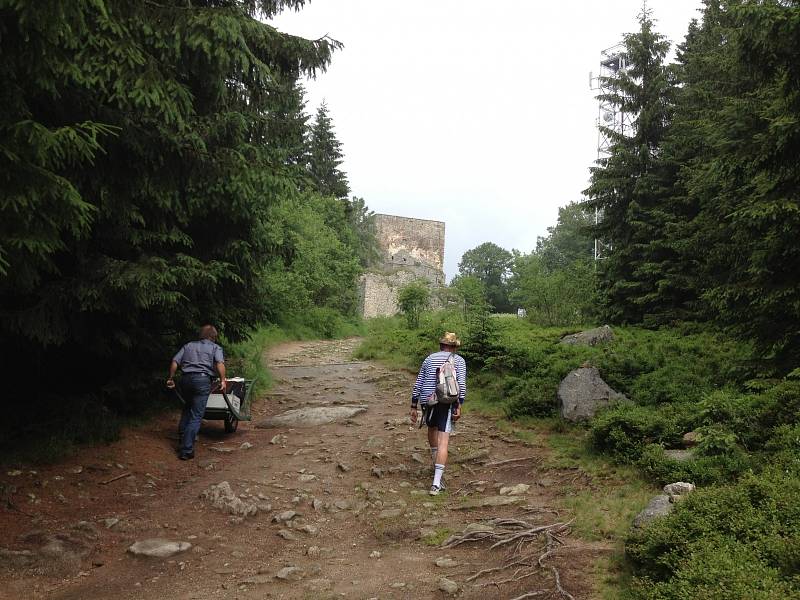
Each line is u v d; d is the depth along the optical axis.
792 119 6.89
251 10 8.68
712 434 5.86
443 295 35.75
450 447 8.35
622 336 14.95
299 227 29.80
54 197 4.37
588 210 20.25
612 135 20.11
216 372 8.31
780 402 6.27
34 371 7.79
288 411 11.18
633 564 4.00
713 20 18.72
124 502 5.91
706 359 10.67
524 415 9.38
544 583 3.99
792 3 7.17
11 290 6.04
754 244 8.13
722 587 2.92
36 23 4.05
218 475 7.08
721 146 10.79
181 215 7.60
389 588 4.13
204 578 4.35
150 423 8.80
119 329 7.56
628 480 6.11
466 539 4.98
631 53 20.41
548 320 21.50
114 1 5.26
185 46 6.13
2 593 3.99
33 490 5.76
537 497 6.12
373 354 19.09
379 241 55.59
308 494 6.51
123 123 5.97
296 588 4.17
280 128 8.55
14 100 4.43
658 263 17.59
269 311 10.66
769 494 3.95
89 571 4.43
